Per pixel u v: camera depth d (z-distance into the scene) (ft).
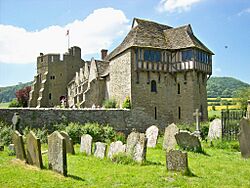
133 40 108.88
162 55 112.27
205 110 115.96
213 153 50.14
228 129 62.34
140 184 29.55
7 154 47.19
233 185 29.37
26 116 72.13
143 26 116.47
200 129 75.72
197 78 111.34
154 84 111.45
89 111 80.64
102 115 82.69
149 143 60.23
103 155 46.52
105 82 130.11
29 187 27.48
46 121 74.28
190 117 107.76
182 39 112.78
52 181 29.76
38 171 33.96
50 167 35.14
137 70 107.04
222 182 30.45
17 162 39.17
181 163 34.04
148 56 109.60
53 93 213.66
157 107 110.63
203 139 67.72
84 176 33.04
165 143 56.13
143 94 108.27
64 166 32.65
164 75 112.88
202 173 34.40
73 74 220.64
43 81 211.61
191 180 31.19
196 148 50.75
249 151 44.93
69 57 220.02
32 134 37.68
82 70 170.71
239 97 184.96
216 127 66.28
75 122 77.82
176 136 52.70
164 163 41.29
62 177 31.73
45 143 65.98
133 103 105.60
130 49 107.55
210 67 119.03
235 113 64.23
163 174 33.55
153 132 60.34
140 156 41.14
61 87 216.13
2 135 60.95
